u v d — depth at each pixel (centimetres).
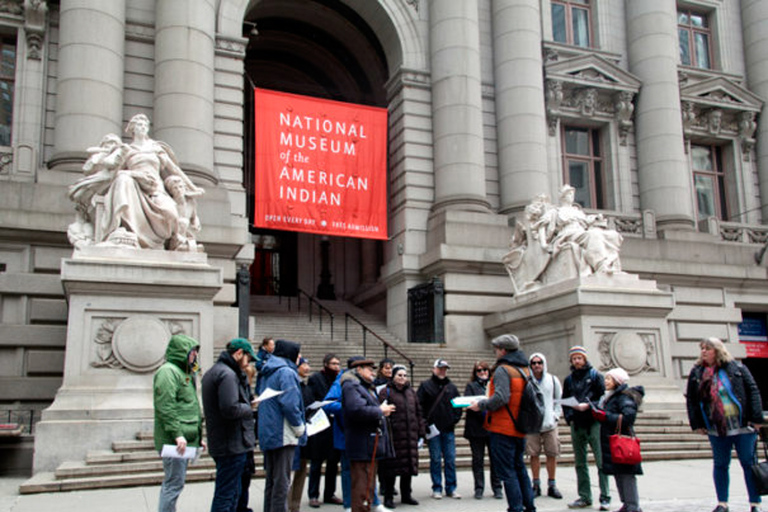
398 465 872
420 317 2136
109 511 854
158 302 1309
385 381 947
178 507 884
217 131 2119
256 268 2927
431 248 2211
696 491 1014
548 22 2645
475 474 961
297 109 2181
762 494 755
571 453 1316
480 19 2495
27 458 1322
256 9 2641
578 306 1638
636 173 2639
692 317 2320
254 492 997
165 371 666
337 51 2912
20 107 1977
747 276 2400
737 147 2803
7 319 1681
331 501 924
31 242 1748
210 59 2075
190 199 1482
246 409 655
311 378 901
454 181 2261
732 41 2922
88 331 1262
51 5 2058
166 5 2045
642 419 1538
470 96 2325
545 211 1884
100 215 1370
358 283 2919
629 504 777
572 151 2639
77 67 1902
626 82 2631
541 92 2414
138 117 1465
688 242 2419
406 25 2438
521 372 758
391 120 2459
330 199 2170
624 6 2778
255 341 1839
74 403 1209
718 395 781
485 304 2123
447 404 965
